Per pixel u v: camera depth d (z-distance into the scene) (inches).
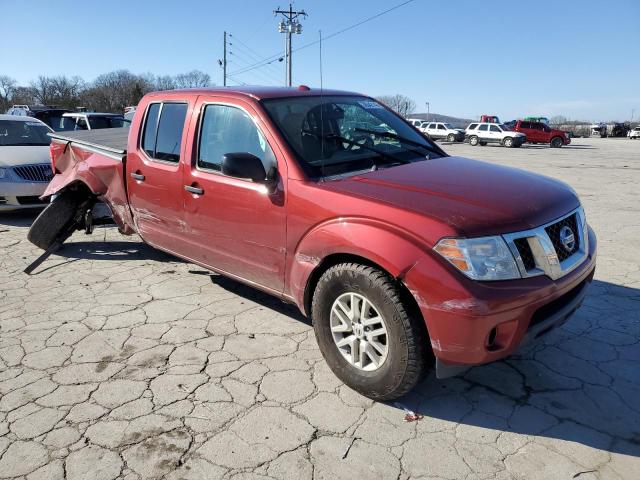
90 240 262.2
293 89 163.3
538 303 106.7
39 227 222.2
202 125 158.7
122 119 599.5
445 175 131.7
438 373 108.7
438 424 113.4
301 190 127.0
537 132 1416.1
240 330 158.7
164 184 169.9
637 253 234.7
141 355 143.9
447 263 102.8
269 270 141.3
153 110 180.1
